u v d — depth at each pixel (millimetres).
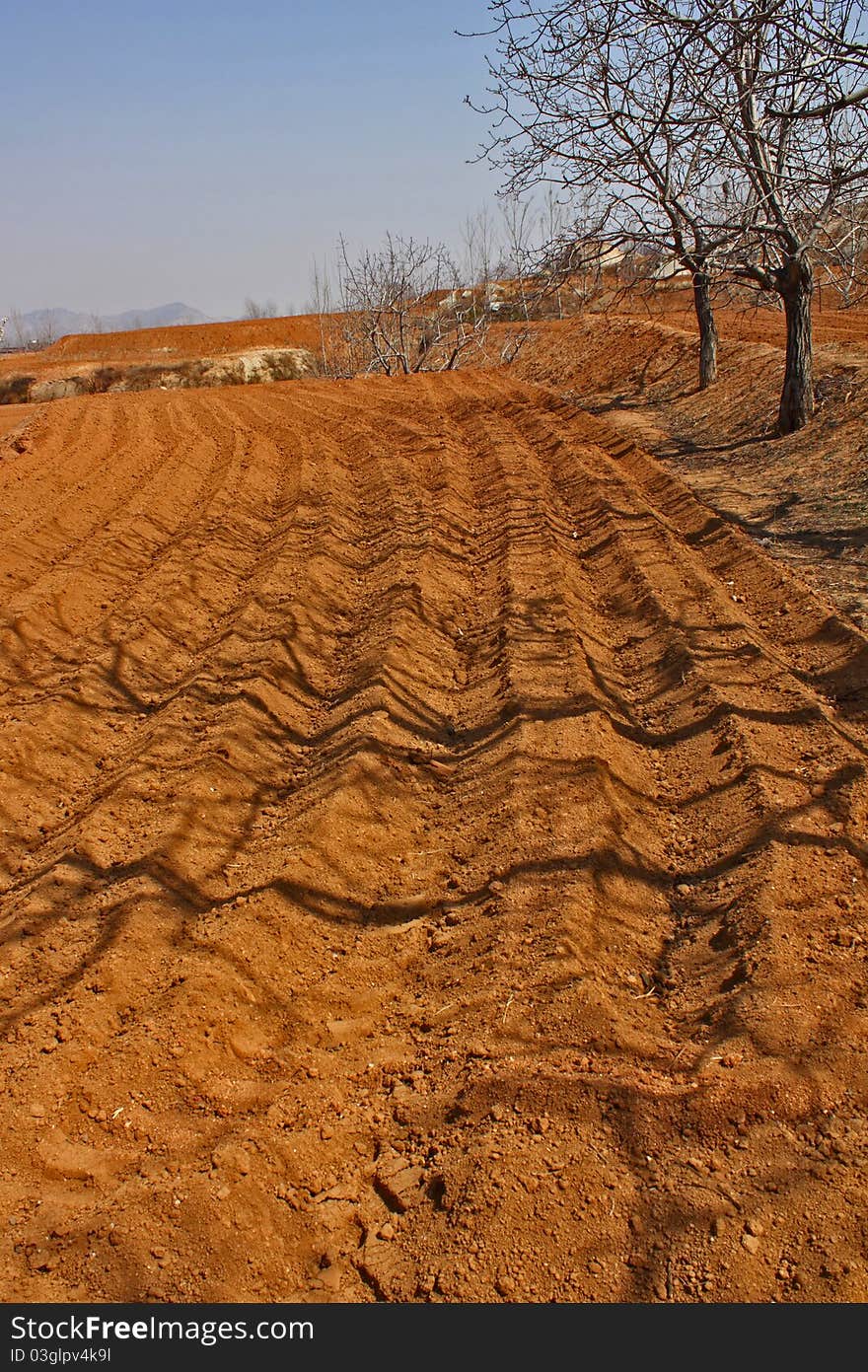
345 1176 3502
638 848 5160
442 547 10414
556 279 13078
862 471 10359
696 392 17391
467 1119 3588
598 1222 3148
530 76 9422
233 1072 3965
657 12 7766
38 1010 4180
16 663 8039
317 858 5184
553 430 15820
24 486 13953
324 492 12883
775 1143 3344
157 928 4672
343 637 8641
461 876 5129
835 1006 3850
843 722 6000
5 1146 3562
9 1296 3037
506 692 6875
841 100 6590
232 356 42656
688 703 6547
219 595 9648
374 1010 4328
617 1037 3848
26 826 5984
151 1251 3166
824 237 11406
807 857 4699
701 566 8852
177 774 6199
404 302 34781
